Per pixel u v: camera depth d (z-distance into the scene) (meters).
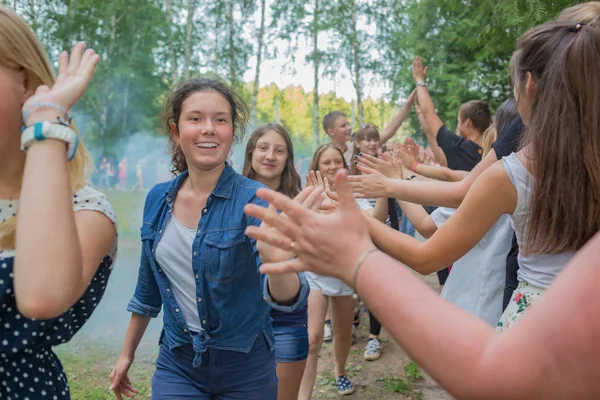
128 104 22.92
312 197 1.36
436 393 3.88
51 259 1.04
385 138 5.71
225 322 2.02
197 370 2.10
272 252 1.52
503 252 2.26
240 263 1.99
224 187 2.03
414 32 15.68
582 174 1.35
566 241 1.42
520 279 1.68
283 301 1.75
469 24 10.52
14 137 1.29
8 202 1.33
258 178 3.43
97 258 1.30
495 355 0.76
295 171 3.46
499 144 2.21
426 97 4.73
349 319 3.82
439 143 4.53
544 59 1.43
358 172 4.56
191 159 2.02
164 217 2.10
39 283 1.03
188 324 2.10
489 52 5.20
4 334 1.26
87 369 4.11
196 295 2.00
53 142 1.12
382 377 4.20
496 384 0.74
